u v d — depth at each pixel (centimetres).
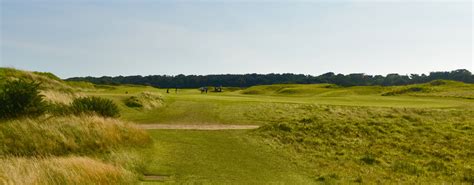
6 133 1543
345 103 4544
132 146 1730
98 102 2211
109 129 1767
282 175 1452
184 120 2917
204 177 1362
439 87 9262
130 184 1224
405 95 7400
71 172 1128
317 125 2472
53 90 3244
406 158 1833
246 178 1380
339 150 1950
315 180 1412
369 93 8762
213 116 3122
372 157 1792
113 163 1398
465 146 2045
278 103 3916
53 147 1539
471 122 2695
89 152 1570
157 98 3791
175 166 1486
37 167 1148
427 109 3475
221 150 1830
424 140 2177
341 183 1380
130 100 3416
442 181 1481
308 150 1922
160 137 2081
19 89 1825
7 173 1067
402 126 2523
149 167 1448
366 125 2503
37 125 1648
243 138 2172
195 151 1769
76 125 1727
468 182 1486
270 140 2130
